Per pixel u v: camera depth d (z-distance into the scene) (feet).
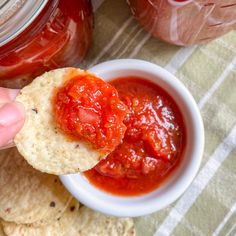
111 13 0.90
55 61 0.82
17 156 0.87
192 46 0.90
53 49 0.78
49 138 0.71
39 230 0.87
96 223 0.88
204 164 0.89
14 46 0.71
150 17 0.81
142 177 0.81
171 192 0.80
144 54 0.90
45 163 0.71
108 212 0.80
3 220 0.87
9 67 0.76
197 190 0.89
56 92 0.71
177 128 0.82
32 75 0.82
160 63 0.90
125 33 0.90
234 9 0.71
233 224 0.88
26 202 0.85
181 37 0.84
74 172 0.72
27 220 0.85
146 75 0.81
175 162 0.82
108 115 0.69
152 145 0.79
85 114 0.68
